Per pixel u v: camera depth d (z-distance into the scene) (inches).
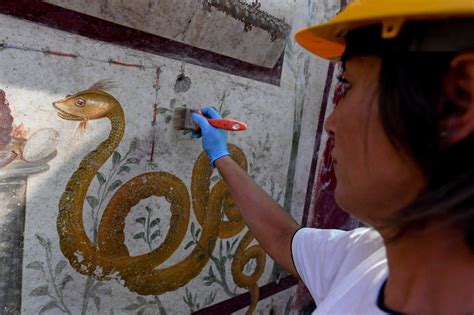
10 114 33.7
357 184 19.8
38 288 37.9
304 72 64.6
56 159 37.2
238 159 55.4
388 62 17.1
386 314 20.6
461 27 15.8
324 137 73.1
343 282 24.1
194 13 43.1
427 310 19.4
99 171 40.5
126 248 44.3
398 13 16.4
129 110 41.8
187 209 49.9
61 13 35.4
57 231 38.4
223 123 42.3
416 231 18.1
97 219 41.2
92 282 42.1
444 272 18.7
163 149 45.8
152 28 41.4
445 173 16.3
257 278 63.1
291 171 66.5
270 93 58.5
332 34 24.4
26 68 34.0
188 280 52.1
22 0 32.9
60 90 36.4
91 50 37.9
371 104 18.4
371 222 20.6
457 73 15.8
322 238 31.7
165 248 48.3
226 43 48.9
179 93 46.1
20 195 35.4
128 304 45.9
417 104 16.0
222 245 55.7
